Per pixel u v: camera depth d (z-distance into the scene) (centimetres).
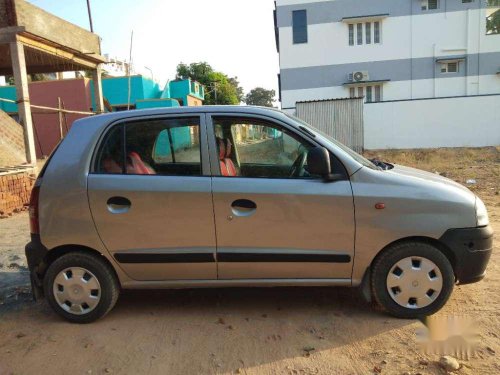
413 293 382
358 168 382
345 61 3002
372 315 397
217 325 388
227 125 400
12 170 979
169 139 396
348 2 2950
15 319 417
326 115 2439
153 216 383
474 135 2486
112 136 399
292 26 3008
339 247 380
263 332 373
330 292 452
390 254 380
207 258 383
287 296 446
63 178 392
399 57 2972
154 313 417
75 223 389
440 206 375
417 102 2502
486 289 445
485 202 959
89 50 1309
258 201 377
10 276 542
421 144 2531
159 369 322
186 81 3712
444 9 2909
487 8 2892
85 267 393
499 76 2938
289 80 3058
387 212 374
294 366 320
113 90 3006
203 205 379
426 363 318
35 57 1232
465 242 377
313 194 375
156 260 387
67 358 342
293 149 394
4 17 999
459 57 2922
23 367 330
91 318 397
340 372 311
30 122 1063
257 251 380
